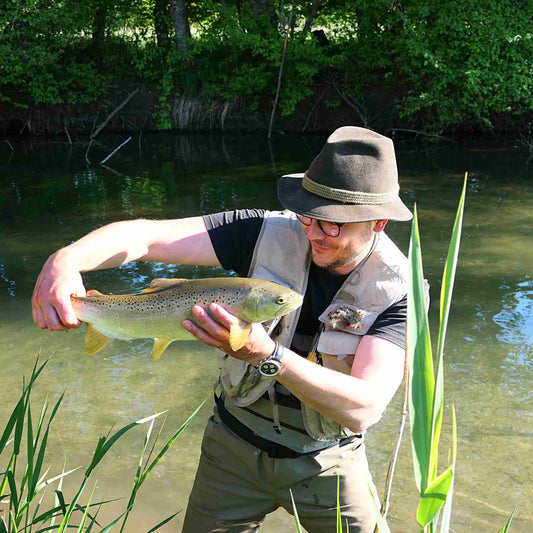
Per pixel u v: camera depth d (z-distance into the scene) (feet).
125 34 64.23
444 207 32.30
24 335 18.54
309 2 61.93
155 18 61.87
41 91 56.90
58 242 27.53
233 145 54.29
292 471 7.47
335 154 6.46
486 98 51.52
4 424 14.03
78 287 6.73
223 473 7.82
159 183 39.75
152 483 12.36
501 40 49.98
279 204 33.81
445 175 40.78
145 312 6.55
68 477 12.47
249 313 6.22
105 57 60.70
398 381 6.68
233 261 7.68
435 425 4.45
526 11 52.19
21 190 38.45
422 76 53.16
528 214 30.76
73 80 60.29
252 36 56.65
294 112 59.36
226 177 41.29
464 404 14.83
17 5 54.54
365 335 6.86
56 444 13.50
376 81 57.67
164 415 14.53
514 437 13.60
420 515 4.50
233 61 59.82
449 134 56.65
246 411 7.54
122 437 13.78
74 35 60.18
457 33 51.60
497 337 18.02
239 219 7.65
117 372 16.49
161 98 59.41
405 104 55.01
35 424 14.07
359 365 6.68
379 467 12.81
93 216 31.96
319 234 6.66
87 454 13.17
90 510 11.51
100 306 6.63
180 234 7.57
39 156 50.49
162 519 11.32
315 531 7.80
